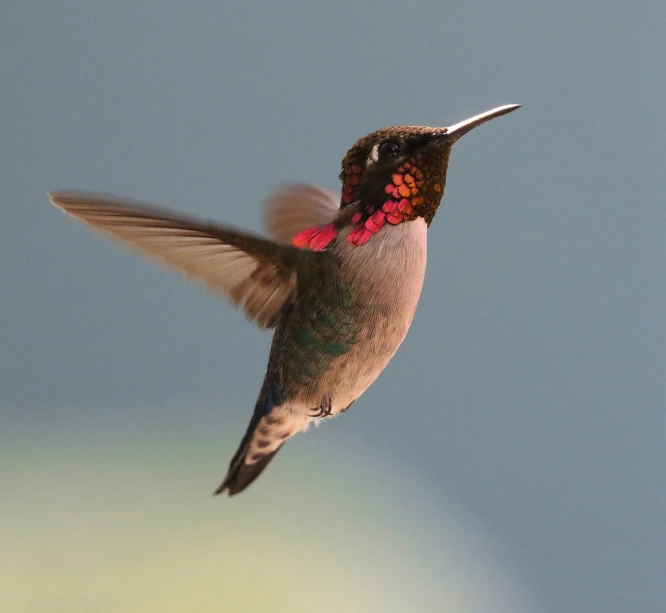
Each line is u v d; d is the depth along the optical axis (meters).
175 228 1.34
